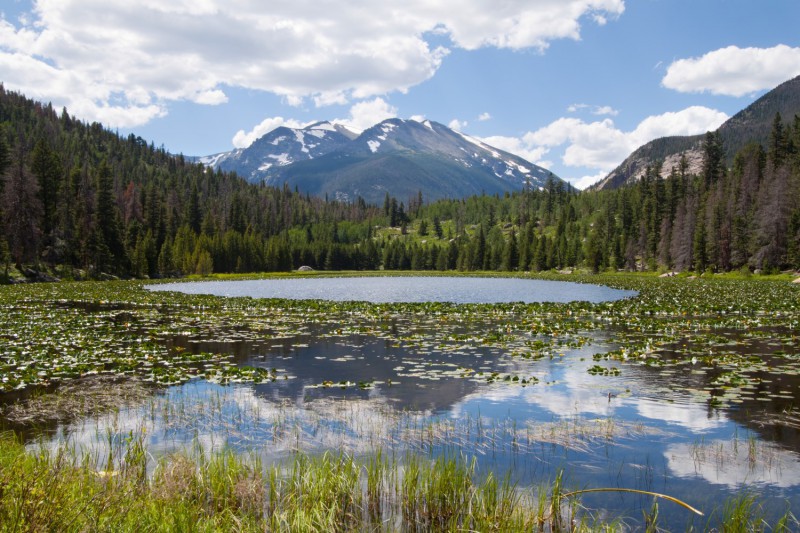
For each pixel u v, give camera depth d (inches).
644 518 264.5
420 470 314.8
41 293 1862.7
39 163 3157.0
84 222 3238.2
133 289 2199.8
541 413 458.0
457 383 574.2
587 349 784.9
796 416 442.0
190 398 507.2
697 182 4827.8
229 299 1652.3
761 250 2925.7
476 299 1937.7
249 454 354.0
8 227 2694.4
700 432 402.0
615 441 382.6
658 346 792.3
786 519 262.2
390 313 1300.4
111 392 529.3
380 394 527.2
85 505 227.8
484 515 257.4
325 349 791.1
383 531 251.3
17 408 467.8
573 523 251.9
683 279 3164.4
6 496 219.0
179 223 5182.1
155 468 311.0
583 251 5211.6
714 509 274.7
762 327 991.6
